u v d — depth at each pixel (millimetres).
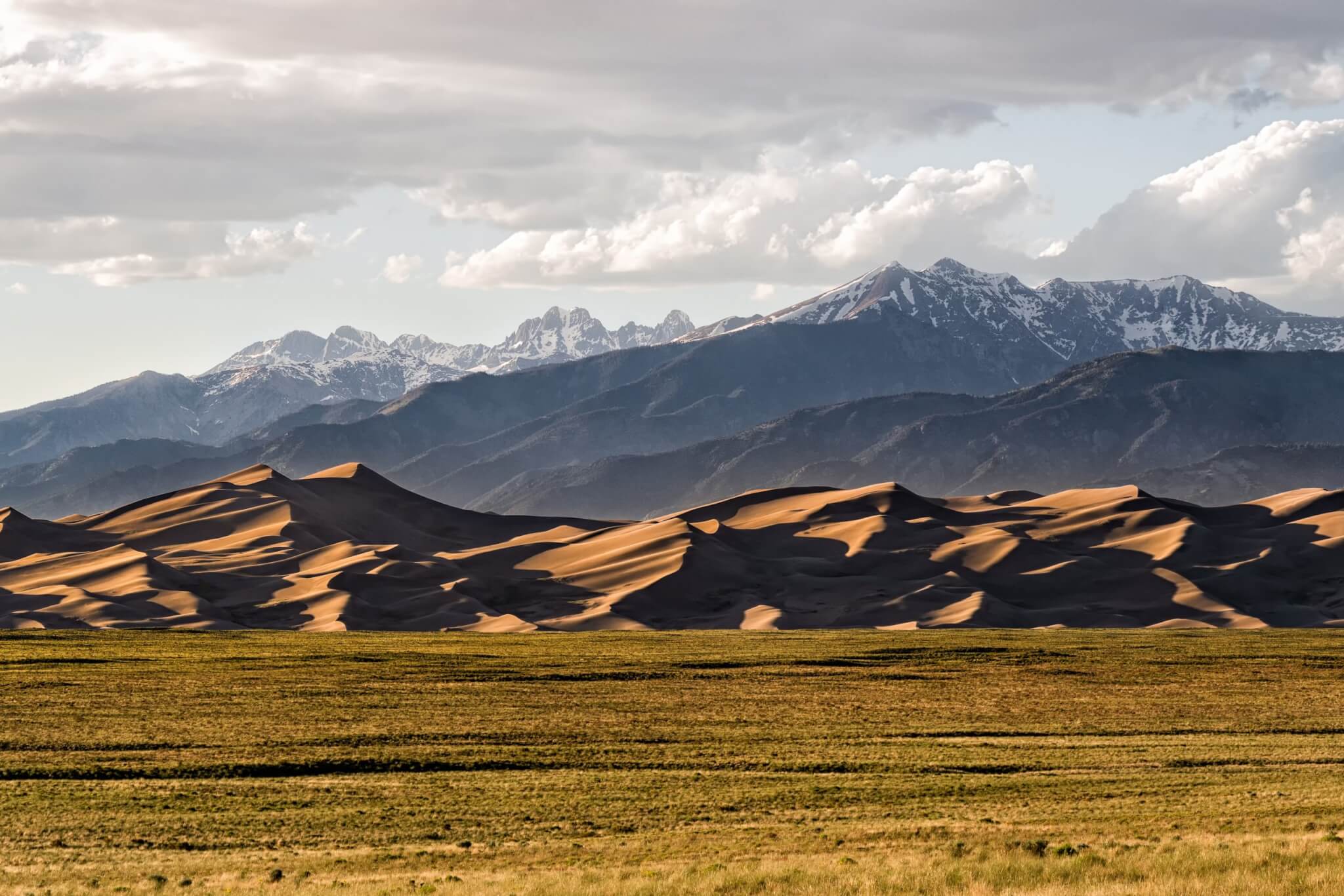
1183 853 130750
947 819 172875
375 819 177250
